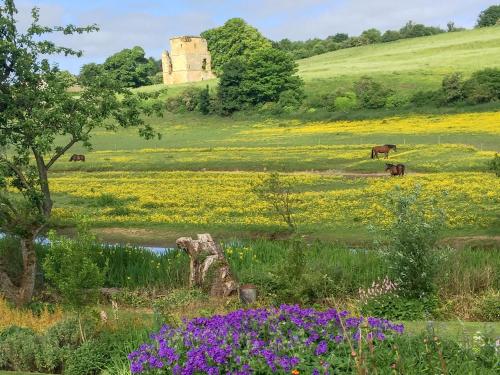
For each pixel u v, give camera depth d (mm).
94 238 11969
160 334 8609
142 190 41031
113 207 34562
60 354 9656
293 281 14727
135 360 7996
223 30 158125
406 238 14023
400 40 179375
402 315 13062
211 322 8883
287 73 109188
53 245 11625
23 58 17359
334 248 19797
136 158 60531
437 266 14008
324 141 68875
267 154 58656
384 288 14344
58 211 32688
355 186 39406
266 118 100312
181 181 45250
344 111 96312
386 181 40250
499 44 145250
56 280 11445
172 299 15195
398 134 69562
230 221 29297
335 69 132500
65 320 11242
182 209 33500
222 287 16016
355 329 8398
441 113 84688
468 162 45375
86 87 19266
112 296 16109
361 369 6570
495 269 15195
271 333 8211
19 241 20453
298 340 7930
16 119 18047
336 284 15266
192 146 71000
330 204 32594
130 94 19656
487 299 13336
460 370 7227
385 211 29078
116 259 19016
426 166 45406
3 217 16750
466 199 32062
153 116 109438
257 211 31656
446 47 150000
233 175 47719
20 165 18969
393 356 7492
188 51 146750
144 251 20344
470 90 87812
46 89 17828
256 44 156375
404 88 102875
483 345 8016
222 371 7559
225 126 97188
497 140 58938
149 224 29594
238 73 109500
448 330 10023
